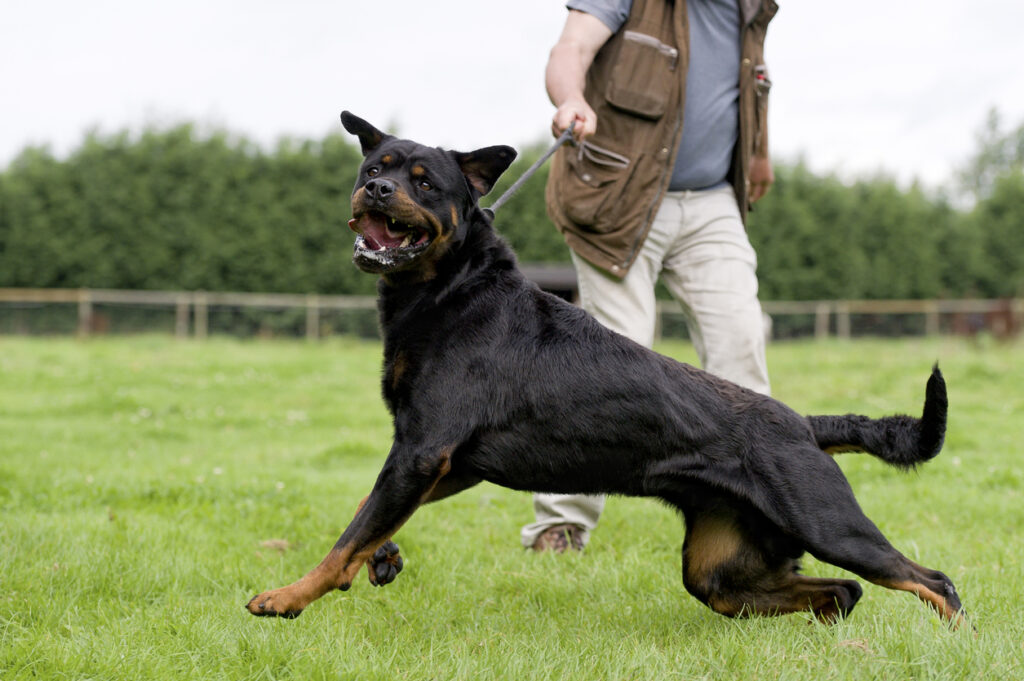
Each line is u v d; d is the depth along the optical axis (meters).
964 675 2.57
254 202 22.52
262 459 7.07
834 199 23.83
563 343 3.00
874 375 12.88
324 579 2.78
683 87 3.83
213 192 22.41
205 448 7.61
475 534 4.71
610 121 3.88
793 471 2.88
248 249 22.45
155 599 3.34
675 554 4.23
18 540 3.83
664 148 3.85
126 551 3.81
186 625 2.93
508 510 5.34
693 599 3.51
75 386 11.61
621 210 3.88
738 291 3.94
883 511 4.99
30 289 22.47
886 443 2.99
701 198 3.98
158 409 9.83
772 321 22.47
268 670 2.62
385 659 2.75
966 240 25.06
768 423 2.96
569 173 3.96
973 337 20.53
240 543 4.29
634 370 2.97
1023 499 5.20
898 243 24.30
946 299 25.06
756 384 3.96
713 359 3.97
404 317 3.04
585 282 4.05
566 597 3.58
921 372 12.87
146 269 22.41
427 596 3.52
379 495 2.87
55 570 3.46
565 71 3.76
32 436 7.80
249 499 5.29
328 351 19.14
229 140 22.97
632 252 3.90
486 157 3.20
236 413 9.77
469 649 2.89
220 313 22.02
